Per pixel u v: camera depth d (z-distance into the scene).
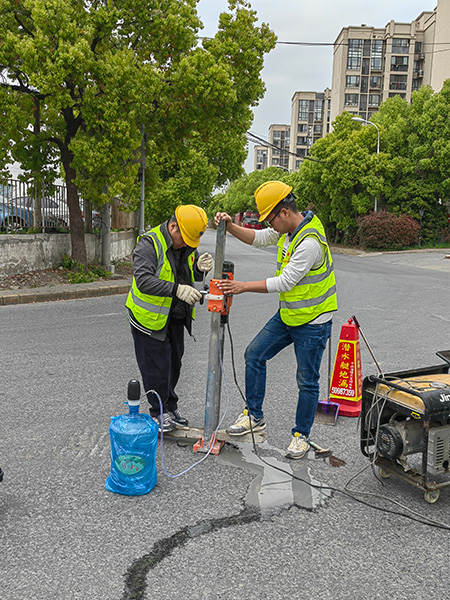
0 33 11.64
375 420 3.37
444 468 3.10
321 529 2.81
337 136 39.28
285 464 3.60
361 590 2.32
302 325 3.57
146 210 23.52
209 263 3.87
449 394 3.09
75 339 7.10
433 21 75.75
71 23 11.10
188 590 2.28
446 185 35.66
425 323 9.13
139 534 2.69
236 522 2.84
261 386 3.85
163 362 3.75
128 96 11.98
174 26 12.60
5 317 8.66
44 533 2.68
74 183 12.37
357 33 80.44
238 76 14.56
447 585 2.38
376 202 37.19
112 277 13.93
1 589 2.25
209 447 3.73
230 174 30.20
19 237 12.59
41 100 13.14
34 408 4.46
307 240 3.42
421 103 38.72
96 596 2.22
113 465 3.10
